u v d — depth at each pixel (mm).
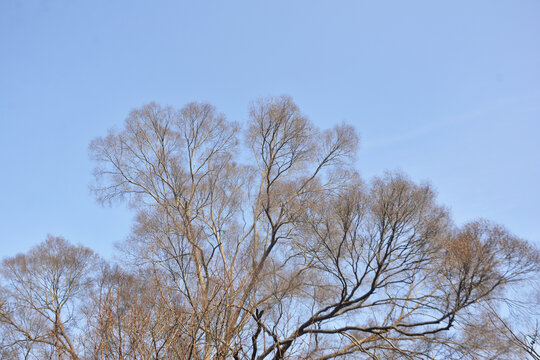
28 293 12367
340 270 10664
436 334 10195
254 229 13398
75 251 13445
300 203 13250
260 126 15273
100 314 6922
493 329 9195
